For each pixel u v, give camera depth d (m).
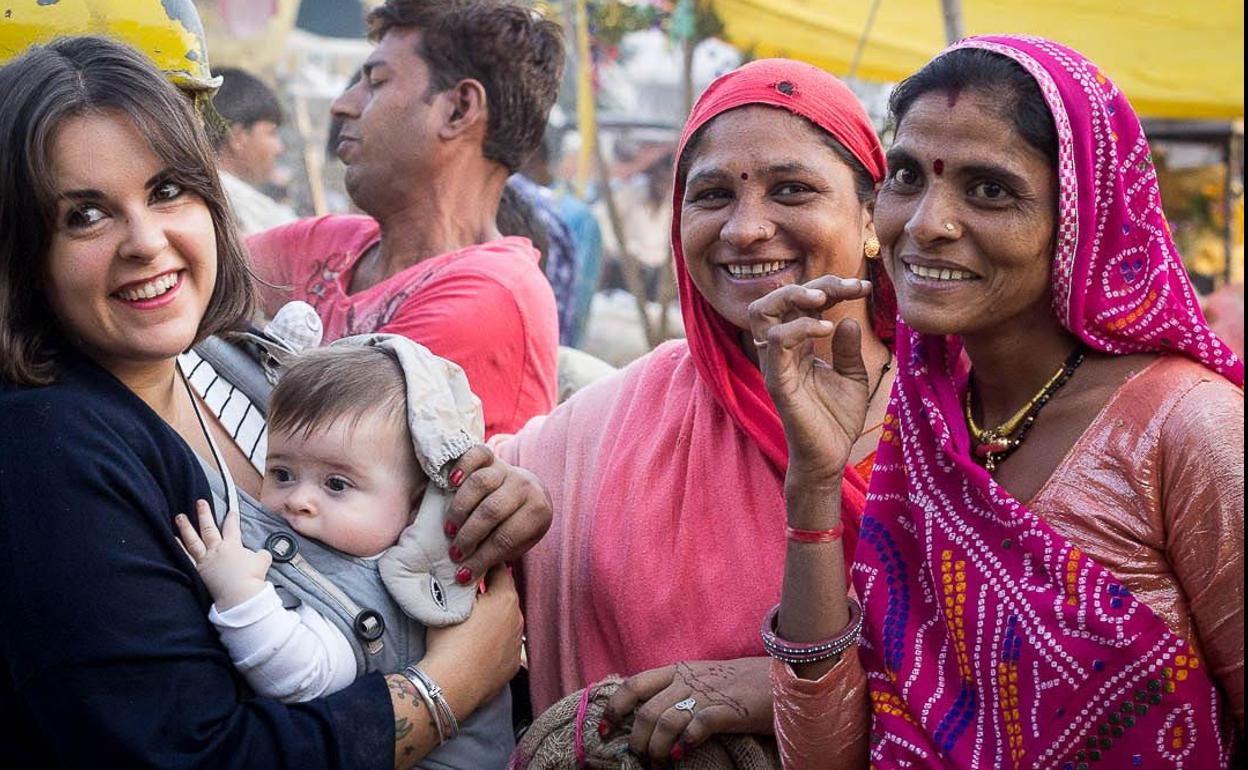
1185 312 1.95
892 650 2.06
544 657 2.59
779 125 2.47
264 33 8.88
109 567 2.00
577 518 2.61
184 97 2.20
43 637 1.98
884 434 2.17
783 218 2.47
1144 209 1.93
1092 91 1.90
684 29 7.62
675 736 2.29
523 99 3.41
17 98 2.04
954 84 1.93
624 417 2.67
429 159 3.34
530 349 3.17
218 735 2.06
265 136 5.50
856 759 2.11
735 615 2.42
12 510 2.00
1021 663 1.90
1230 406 1.88
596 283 6.68
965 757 1.96
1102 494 1.90
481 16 3.34
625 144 10.48
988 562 1.97
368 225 3.58
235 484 2.36
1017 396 2.04
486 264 3.20
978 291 1.94
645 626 2.46
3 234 2.07
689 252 2.54
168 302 2.13
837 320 2.56
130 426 2.12
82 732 1.98
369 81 3.39
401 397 2.32
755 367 2.56
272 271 3.56
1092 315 1.92
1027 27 7.66
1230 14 7.54
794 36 7.74
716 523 2.49
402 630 2.28
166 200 2.14
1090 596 1.86
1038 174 1.89
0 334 2.07
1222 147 9.67
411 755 2.20
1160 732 1.83
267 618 2.12
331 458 2.26
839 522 2.07
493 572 2.42
